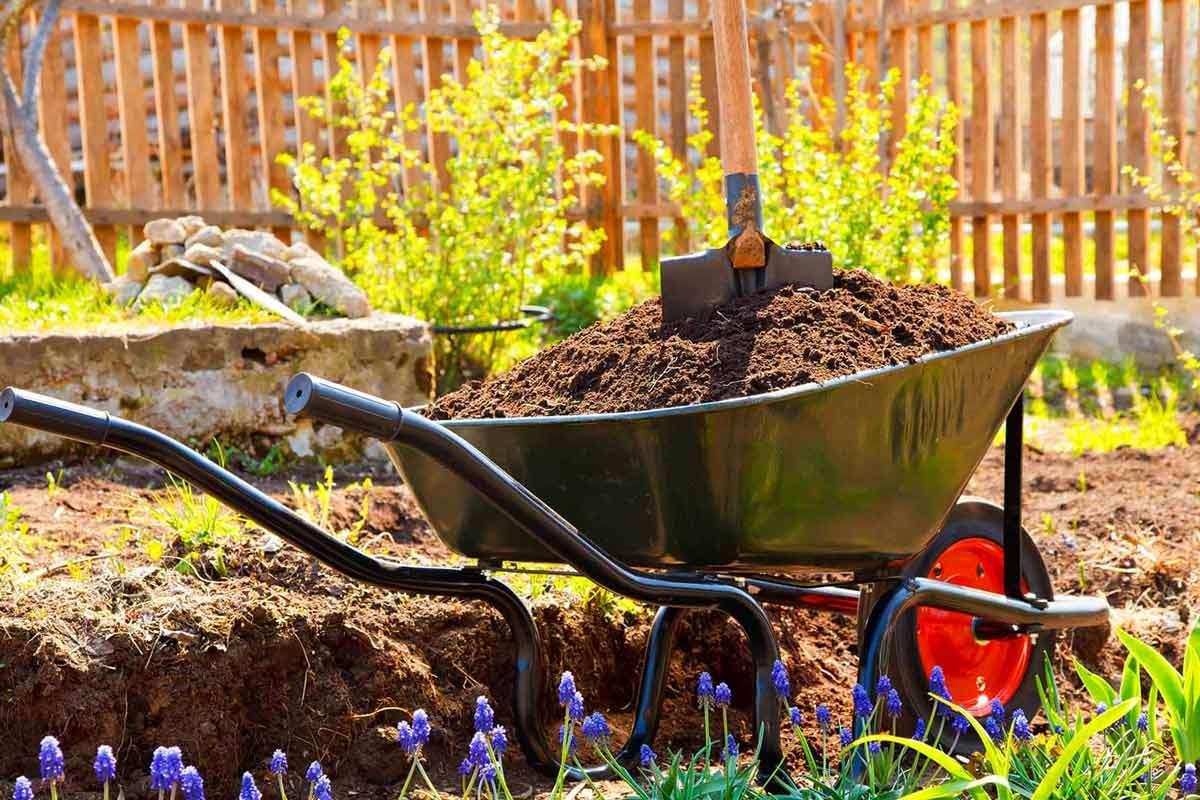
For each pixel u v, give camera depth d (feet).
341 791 9.15
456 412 9.51
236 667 9.22
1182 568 14.34
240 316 18.21
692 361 8.56
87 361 16.22
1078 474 19.21
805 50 38.19
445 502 8.73
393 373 18.12
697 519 8.01
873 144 24.98
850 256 24.20
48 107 26.32
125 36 26.11
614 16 31.24
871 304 9.15
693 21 31.09
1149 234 28.32
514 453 8.24
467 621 10.35
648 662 9.75
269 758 9.23
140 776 8.78
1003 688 10.78
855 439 8.19
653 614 11.50
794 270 9.47
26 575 9.84
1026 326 9.60
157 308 18.71
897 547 8.88
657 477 7.91
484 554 8.86
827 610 9.99
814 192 24.34
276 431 17.34
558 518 7.57
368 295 22.79
